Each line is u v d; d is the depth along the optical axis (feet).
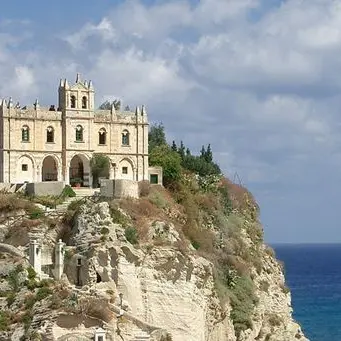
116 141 507.71
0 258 398.42
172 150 560.61
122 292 397.39
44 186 453.99
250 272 492.95
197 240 458.91
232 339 445.37
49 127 489.26
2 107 475.72
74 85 495.00
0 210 435.94
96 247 402.11
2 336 362.94
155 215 435.12
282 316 504.84
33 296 376.07
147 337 376.89
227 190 529.45
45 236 421.18
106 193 443.73
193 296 416.05
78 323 367.45
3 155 474.90
